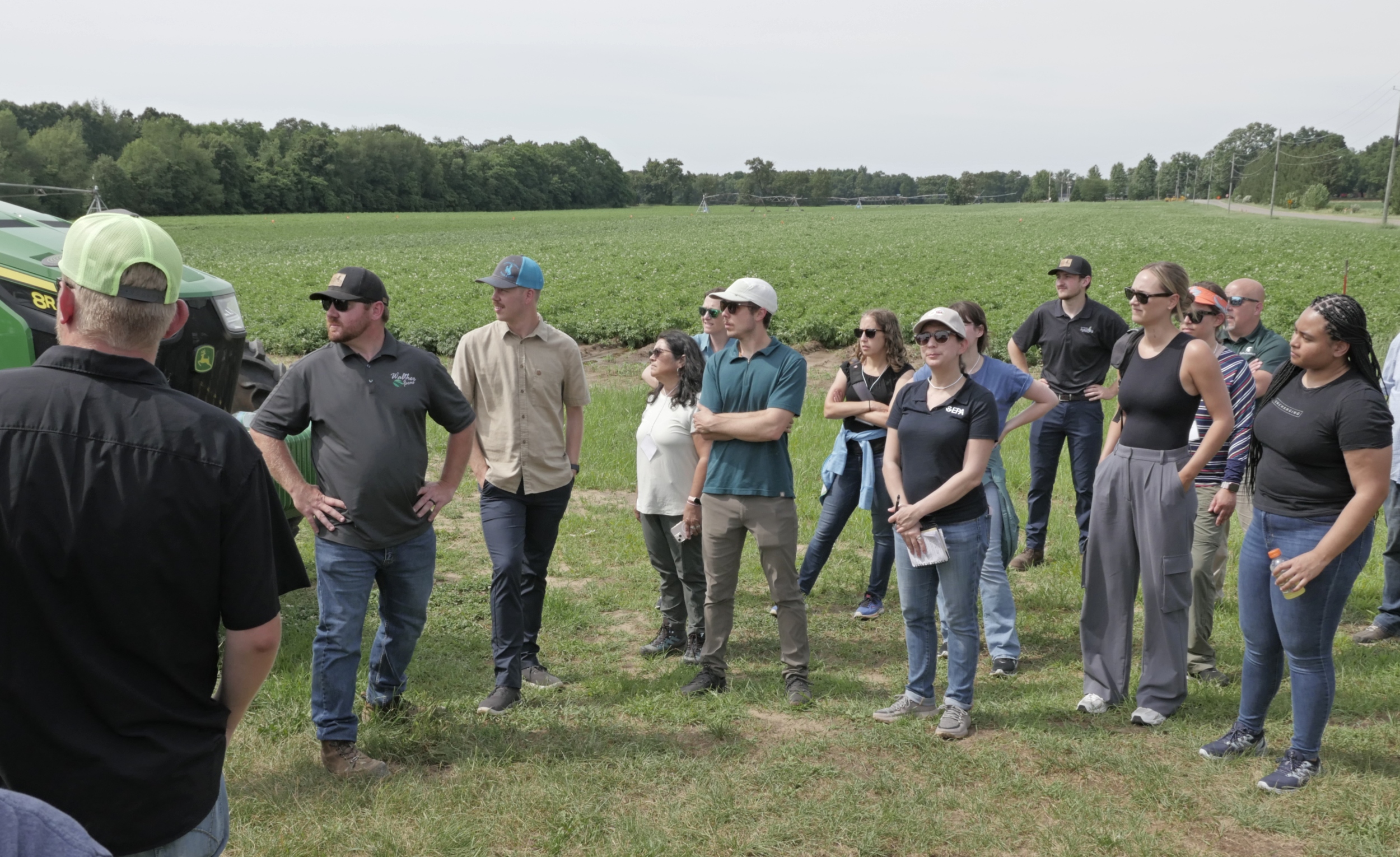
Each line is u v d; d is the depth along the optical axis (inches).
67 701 73.8
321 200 4471.0
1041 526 280.4
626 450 407.5
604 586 258.4
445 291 1028.5
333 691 155.3
